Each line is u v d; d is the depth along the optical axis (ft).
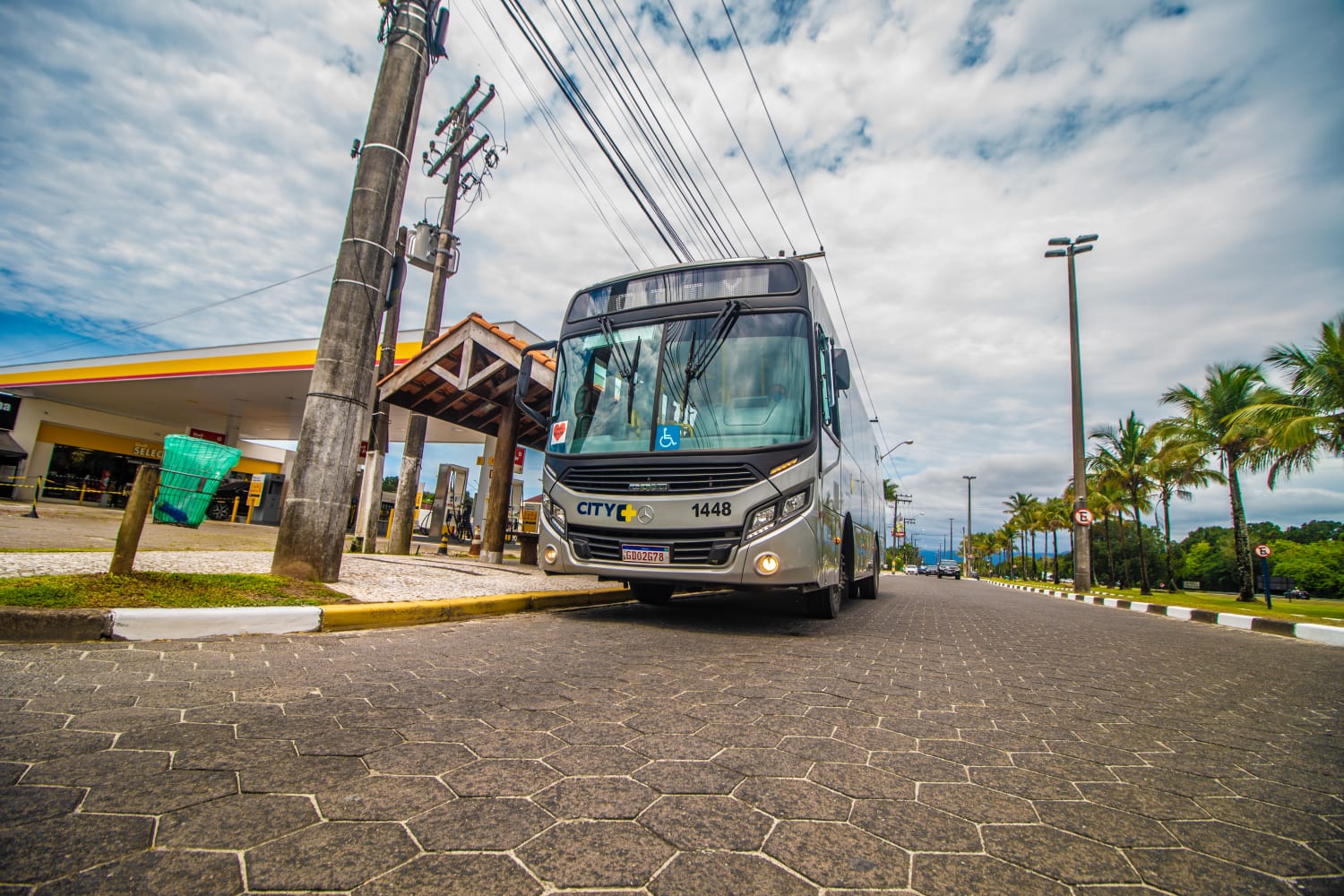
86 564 18.74
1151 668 17.61
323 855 5.09
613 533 19.79
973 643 20.43
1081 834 6.18
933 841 5.86
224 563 23.12
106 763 6.67
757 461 18.61
